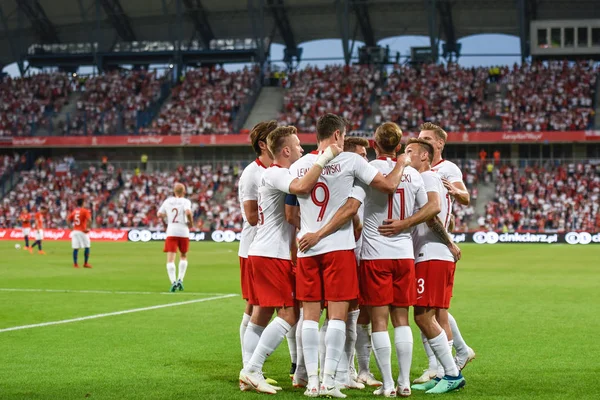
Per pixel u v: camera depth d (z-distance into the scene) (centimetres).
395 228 874
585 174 5762
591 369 1020
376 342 874
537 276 2600
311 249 863
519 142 5841
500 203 5631
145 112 6619
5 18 7219
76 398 842
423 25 6738
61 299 1867
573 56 6706
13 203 6266
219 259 3575
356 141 938
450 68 6631
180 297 1923
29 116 6775
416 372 1029
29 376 963
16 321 1469
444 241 911
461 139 5909
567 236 5206
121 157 6650
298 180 867
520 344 1216
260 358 886
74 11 7062
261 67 6938
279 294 894
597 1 6500
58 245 4966
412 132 6144
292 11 6794
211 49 6944
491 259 3538
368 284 877
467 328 1389
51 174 6456
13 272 2756
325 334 950
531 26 6556
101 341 1239
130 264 3209
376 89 6625
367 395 880
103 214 6100
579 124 5916
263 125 980
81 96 6994
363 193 866
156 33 7112
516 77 6438
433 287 904
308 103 6556
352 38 6900
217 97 6725
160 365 1045
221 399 845
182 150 6562
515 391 888
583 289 2139
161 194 6134
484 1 6431
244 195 980
